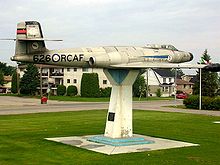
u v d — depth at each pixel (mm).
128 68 17703
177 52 20375
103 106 46094
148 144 17938
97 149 16625
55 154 15688
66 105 47969
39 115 32969
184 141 19141
